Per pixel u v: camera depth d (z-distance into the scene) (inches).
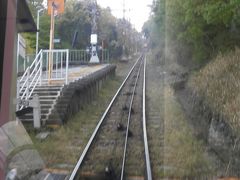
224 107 338.0
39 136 381.1
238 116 303.0
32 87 466.6
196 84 474.6
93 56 1141.1
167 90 634.2
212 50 514.6
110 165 331.9
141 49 2087.8
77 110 570.9
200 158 313.1
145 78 1005.8
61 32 425.4
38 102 406.9
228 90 374.0
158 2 705.6
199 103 421.7
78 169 305.3
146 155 332.8
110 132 480.7
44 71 528.4
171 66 641.0
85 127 494.6
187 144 353.1
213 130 343.3
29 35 224.8
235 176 267.7
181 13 504.1
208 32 491.8
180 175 286.7
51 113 463.8
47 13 254.5
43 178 121.8
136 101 722.2
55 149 347.3
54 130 433.4
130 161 345.7
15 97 105.3
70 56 662.5
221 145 313.1
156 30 803.4
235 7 386.9
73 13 466.3
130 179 300.4
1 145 101.3
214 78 439.5
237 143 279.9
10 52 99.8
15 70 104.3
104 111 626.2
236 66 421.1
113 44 1605.6
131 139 436.8
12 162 104.9
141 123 508.7
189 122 424.2
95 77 795.4
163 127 442.9
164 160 321.4
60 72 555.5
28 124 381.7
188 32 517.0
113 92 892.6
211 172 283.6
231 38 475.2
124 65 1706.4
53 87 516.7
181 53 593.3
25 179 109.2
